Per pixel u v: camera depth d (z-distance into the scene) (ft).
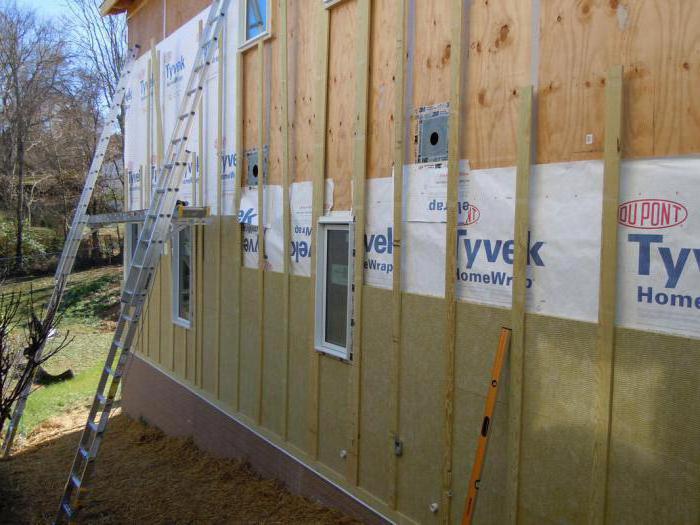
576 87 10.55
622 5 9.84
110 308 65.87
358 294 15.62
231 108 22.17
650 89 9.45
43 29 95.96
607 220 9.89
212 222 23.56
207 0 23.66
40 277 80.89
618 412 9.86
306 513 17.02
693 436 8.90
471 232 12.56
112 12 33.17
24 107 92.79
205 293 24.38
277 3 19.36
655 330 9.40
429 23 13.64
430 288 13.67
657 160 9.36
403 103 14.24
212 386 23.89
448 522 13.03
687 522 8.98
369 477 15.51
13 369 23.02
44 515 18.92
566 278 10.71
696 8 8.89
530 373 11.30
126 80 30.12
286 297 18.94
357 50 15.62
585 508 10.33
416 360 13.97
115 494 20.81
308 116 17.94
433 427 13.52
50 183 95.71
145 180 30.01
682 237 9.08
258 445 20.47
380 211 15.12
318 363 17.57
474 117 12.50
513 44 11.68
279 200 19.43
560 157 10.79
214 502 19.11
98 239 91.04
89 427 18.20
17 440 29.48
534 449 11.23
